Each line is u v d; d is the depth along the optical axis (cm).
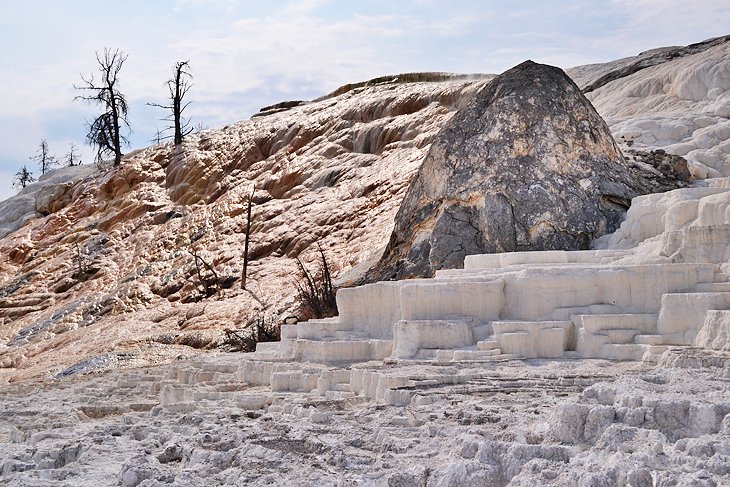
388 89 4084
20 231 4488
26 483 559
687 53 3269
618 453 452
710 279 952
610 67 3622
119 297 3244
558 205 1476
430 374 844
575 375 783
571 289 1002
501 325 966
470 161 1566
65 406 1107
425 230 1619
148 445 678
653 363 842
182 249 3525
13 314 3488
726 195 1093
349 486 485
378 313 1137
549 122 1552
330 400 827
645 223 1317
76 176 5319
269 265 2959
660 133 2161
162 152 4434
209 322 2583
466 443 511
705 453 457
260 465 553
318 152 3703
